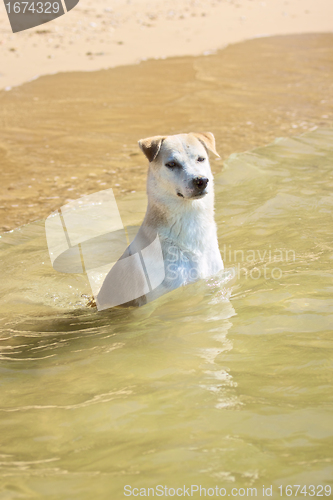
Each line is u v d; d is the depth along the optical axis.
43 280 5.79
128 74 15.62
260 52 17.80
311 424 2.70
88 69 16.25
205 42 19.31
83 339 4.14
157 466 2.49
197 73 15.38
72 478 2.45
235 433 2.68
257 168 8.16
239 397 2.98
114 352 3.74
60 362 3.72
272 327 3.82
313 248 5.38
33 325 4.77
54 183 8.45
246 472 2.41
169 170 4.70
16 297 5.43
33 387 3.39
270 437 2.63
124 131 10.84
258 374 3.21
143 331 4.06
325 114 11.06
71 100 13.27
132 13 23.38
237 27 21.39
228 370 3.30
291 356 3.39
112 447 2.66
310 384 3.05
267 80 14.37
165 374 3.33
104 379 3.37
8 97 13.77
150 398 3.06
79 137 10.65
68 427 2.87
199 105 12.36
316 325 3.78
